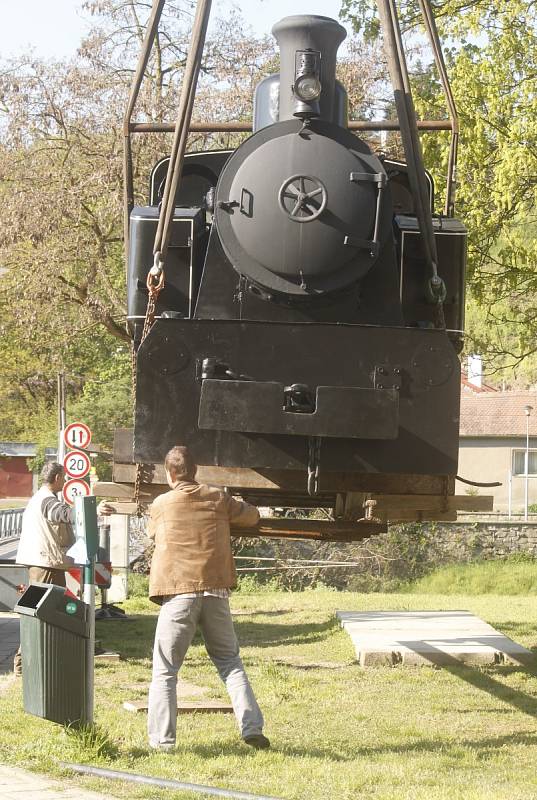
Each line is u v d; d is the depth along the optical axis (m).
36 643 7.09
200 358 6.43
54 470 10.67
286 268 6.75
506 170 14.34
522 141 14.64
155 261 6.87
